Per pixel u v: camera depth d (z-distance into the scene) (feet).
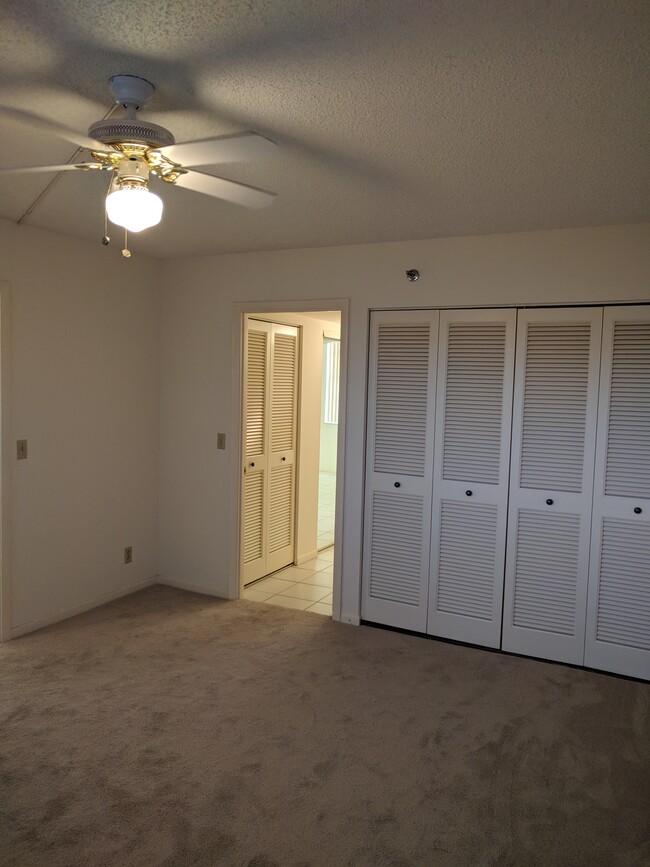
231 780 8.16
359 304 12.96
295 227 11.55
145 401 15.06
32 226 12.04
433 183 8.88
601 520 11.39
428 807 7.79
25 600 12.51
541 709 10.18
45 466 12.72
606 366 11.18
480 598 12.48
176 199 9.86
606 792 8.16
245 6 4.88
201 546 15.16
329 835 7.26
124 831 7.21
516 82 5.94
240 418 14.44
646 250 10.72
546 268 11.42
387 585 13.30
